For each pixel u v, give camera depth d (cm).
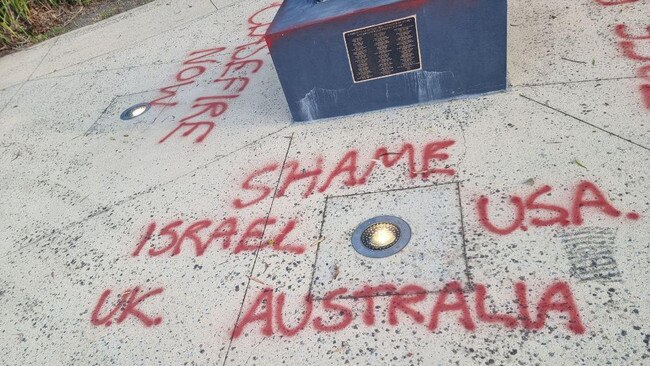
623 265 173
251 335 186
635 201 194
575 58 281
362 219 220
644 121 227
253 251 221
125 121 351
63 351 199
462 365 159
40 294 229
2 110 419
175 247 234
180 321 199
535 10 337
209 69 389
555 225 194
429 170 237
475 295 178
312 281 200
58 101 409
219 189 263
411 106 284
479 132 250
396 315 179
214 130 314
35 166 330
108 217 266
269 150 282
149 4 559
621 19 300
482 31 251
